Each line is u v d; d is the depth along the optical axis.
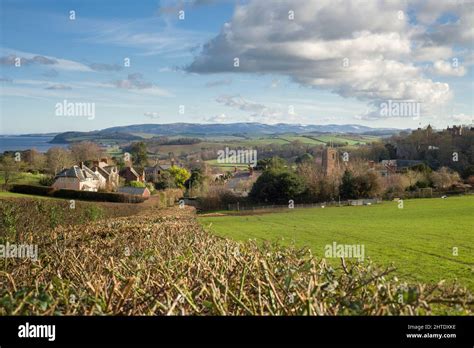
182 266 5.20
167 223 17.39
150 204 55.59
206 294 4.33
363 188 71.75
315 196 72.94
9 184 57.03
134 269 5.33
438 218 45.50
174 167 87.38
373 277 3.98
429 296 3.72
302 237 33.91
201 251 6.85
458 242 28.16
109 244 10.18
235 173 87.56
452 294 4.02
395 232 35.12
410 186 76.12
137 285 4.35
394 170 80.19
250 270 4.56
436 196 73.62
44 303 3.57
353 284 4.29
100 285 4.32
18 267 6.87
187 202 74.88
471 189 74.12
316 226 43.19
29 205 25.44
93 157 77.38
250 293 4.41
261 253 6.08
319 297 3.81
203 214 64.06
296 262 5.50
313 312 3.51
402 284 3.95
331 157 76.81
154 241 11.32
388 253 23.97
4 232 19.78
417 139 89.00
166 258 7.11
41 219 25.53
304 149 91.00
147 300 4.00
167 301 3.84
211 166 88.81
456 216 46.69
